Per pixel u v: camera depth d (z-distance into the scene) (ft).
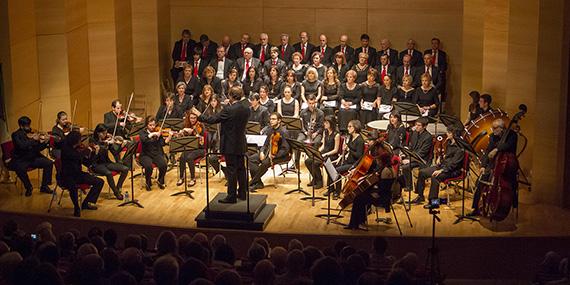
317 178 44.93
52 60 47.75
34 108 47.65
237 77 54.54
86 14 50.90
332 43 60.29
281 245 37.93
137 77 57.11
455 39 58.23
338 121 52.70
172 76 57.93
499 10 46.96
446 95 58.70
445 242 37.19
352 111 52.31
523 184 44.06
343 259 28.68
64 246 30.94
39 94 47.88
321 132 46.96
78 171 40.88
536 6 42.50
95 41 51.67
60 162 41.52
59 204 42.73
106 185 45.83
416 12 58.54
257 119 48.62
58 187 45.65
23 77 46.65
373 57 57.41
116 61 52.49
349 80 52.80
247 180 38.19
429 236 37.50
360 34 59.72
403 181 40.11
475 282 37.22
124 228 39.42
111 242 31.42
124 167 43.78
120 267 26.89
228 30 60.90
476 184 41.83
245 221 38.37
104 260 26.86
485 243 37.19
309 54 58.13
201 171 48.70
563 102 41.06
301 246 30.04
